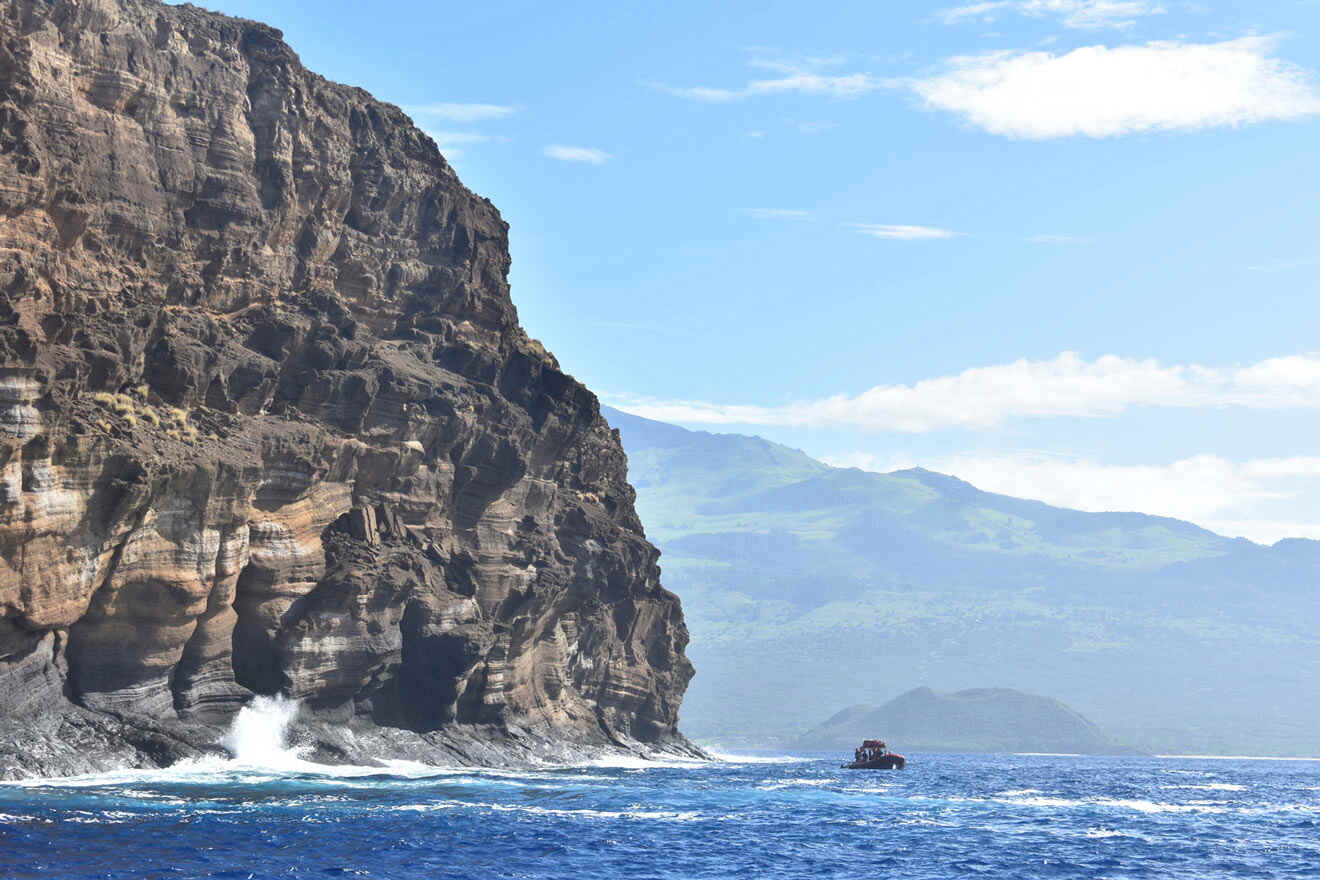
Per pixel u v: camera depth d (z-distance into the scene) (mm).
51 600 145000
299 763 176375
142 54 175375
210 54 187375
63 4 163750
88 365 152875
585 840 130125
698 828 145000
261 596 177375
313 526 186500
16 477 137625
